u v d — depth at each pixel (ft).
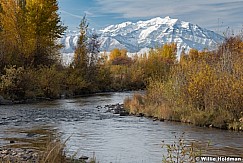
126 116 81.25
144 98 93.71
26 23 141.49
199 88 73.61
